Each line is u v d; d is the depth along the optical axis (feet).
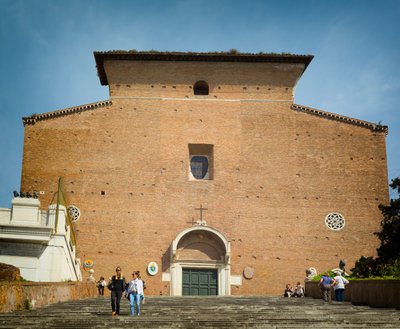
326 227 132.26
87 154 134.82
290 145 137.49
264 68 143.23
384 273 83.97
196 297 107.24
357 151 137.28
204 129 138.31
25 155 133.80
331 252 130.72
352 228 132.36
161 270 128.47
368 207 134.00
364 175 135.95
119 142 136.26
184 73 142.31
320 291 98.53
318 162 136.46
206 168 138.62
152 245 129.80
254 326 52.95
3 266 76.74
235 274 128.77
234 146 137.18
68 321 54.80
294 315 61.41
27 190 131.75
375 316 59.57
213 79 142.20
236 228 131.54
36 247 91.50
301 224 132.26
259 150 136.98
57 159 134.10
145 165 134.92
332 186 134.92
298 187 134.62
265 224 131.95
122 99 139.33
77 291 93.09
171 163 135.44
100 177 133.49
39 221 93.04
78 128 136.36
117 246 129.29
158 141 136.87
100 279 121.29
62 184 132.26
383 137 138.21
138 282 63.82
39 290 70.59
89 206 131.34
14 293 62.34
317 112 139.33
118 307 63.05
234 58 142.20
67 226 99.81
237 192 133.90
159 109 139.23
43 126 135.85
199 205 132.67
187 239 132.16
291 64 143.43
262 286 128.26
